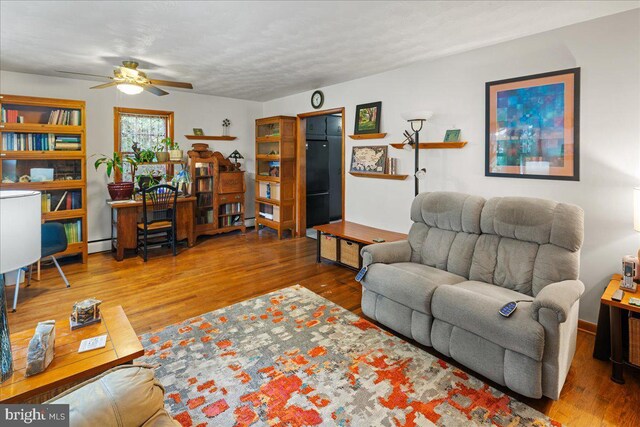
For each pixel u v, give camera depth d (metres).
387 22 2.67
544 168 2.92
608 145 2.60
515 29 2.81
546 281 2.33
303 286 3.66
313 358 2.35
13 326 2.76
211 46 3.23
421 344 2.53
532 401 1.95
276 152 5.86
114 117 4.99
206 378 2.13
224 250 5.06
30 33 2.89
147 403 1.08
